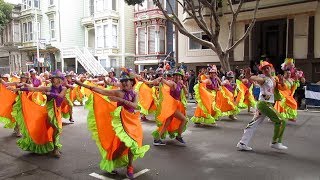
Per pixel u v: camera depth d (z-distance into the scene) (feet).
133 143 16.55
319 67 60.13
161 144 24.98
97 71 94.27
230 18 68.69
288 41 63.16
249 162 20.58
